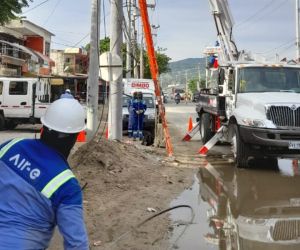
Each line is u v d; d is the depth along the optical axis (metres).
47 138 2.77
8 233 2.59
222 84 14.45
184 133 22.47
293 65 13.55
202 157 13.76
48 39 53.97
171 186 9.92
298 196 9.27
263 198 9.04
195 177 11.02
